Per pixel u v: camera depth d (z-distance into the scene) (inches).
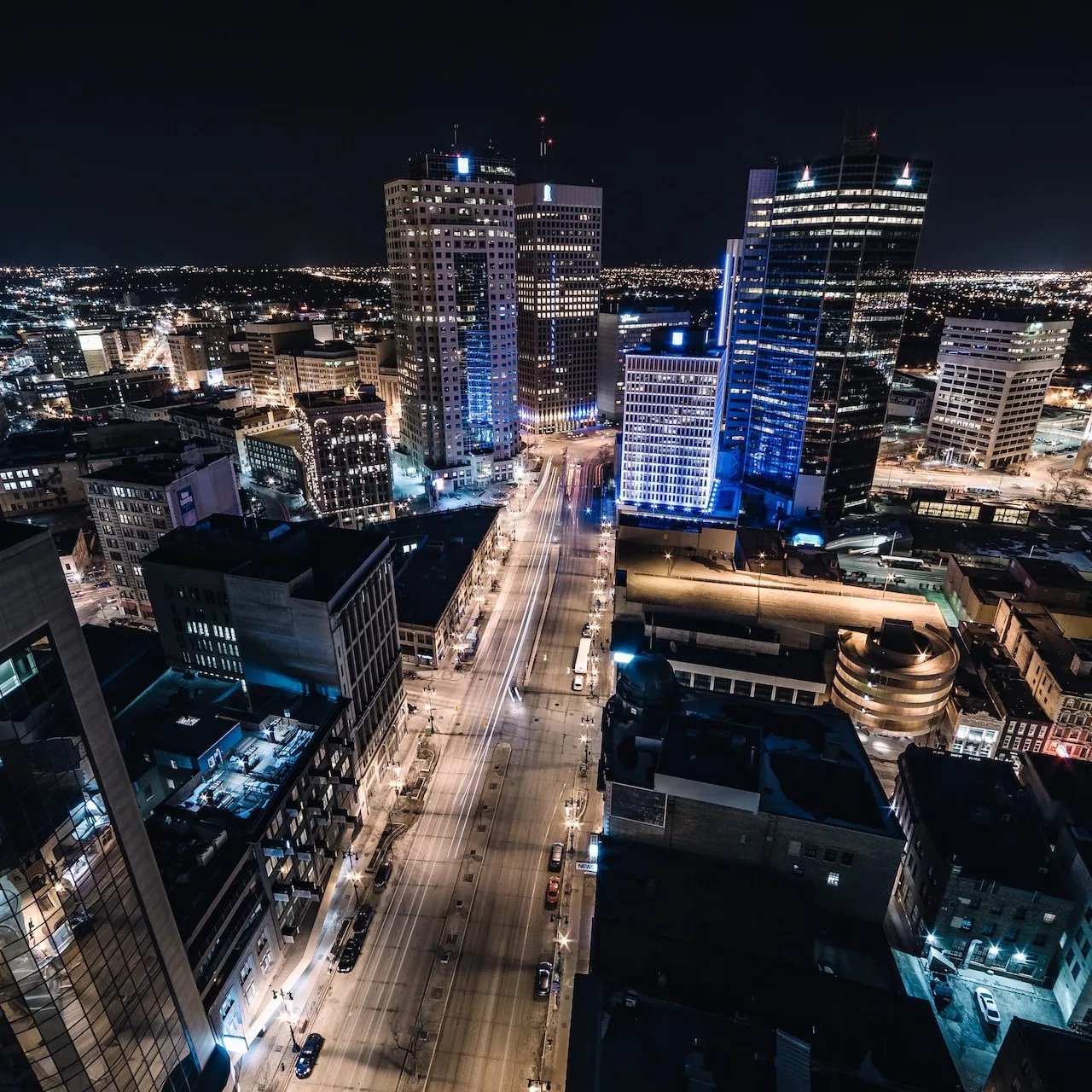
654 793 3053.6
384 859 3954.2
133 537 6131.9
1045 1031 2316.7
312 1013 3154.5
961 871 3024.1
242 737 3767.2
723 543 6569.9
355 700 4183.1
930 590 6471.5
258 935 3179.1
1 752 1852.9
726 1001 2454.5
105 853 2202.3
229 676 4355.3
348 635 4074.8
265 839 3189.0
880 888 2898.6
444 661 5920.3
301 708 3944.4
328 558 4389.8
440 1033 3068.4
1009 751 4510.3
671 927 2765.7
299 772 3506.4
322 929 3563.0
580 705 5364.2
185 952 2615.7
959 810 3373.5
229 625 4197.8
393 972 3334.2
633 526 6791.3
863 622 5393.7
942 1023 2967.5
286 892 3302.2
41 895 1967.3
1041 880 2999.5
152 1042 2415.1
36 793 1959.9
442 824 4212.6
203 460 6855.3
